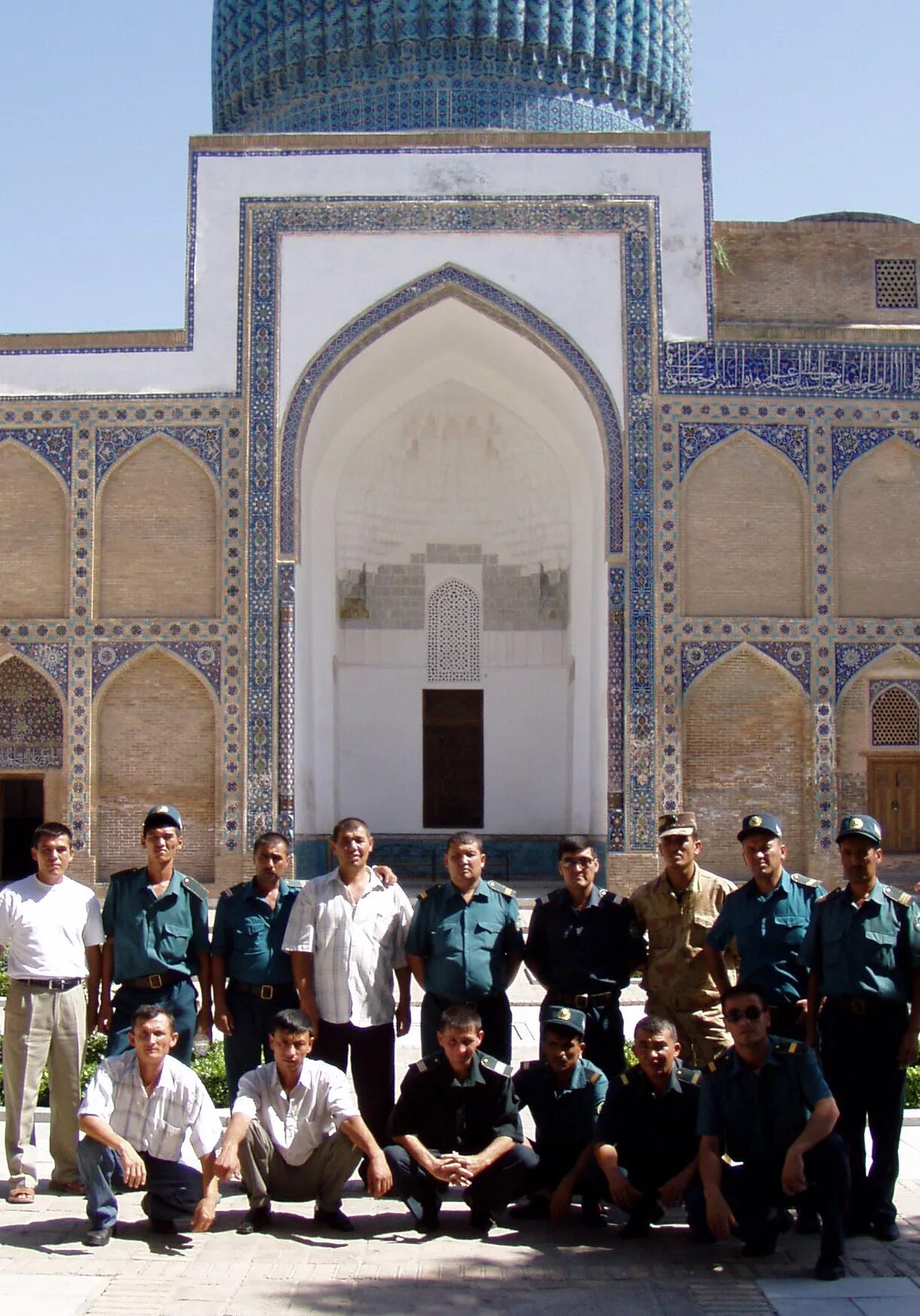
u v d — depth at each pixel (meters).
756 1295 3.62
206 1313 3.47
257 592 11.01
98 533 11.09
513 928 4.72
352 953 4.65
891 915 4.17
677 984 4.65
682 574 11.04
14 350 11.20
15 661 11.12
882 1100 4.12
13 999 4.47
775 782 10.98
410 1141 4.18
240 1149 4.12
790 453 11.13
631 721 10.94
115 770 10.98
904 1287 3.67
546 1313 3.49
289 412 11.13
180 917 4.65
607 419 11.16
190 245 11.27
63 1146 4.50
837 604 11.09
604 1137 4.18
